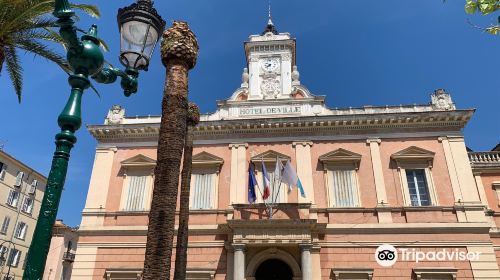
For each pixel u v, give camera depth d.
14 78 15.23
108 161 25.03
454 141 23.23
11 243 44.38
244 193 23.28
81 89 5.83
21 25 13.77
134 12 7.00
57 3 5.68
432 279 20.19
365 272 20.55
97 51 5.96
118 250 22.56
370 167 23.19
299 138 24.38
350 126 24.19
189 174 16.92
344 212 22.08
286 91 26.27
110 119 26.25
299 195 22.88
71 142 5.53
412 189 22.70
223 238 22.03
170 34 11.12
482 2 6.53
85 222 23.33
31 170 48.59
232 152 24.44
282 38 28.12
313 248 21.12
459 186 22.12
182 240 15.64
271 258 21.33
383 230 21.42
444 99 24.33
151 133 25.44
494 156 26.80
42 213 5.01
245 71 27.33
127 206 23.80
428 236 21.11
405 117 23.66
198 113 18.11
